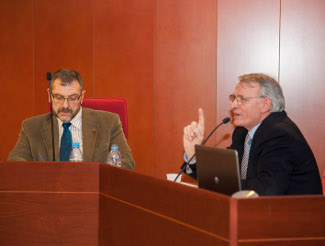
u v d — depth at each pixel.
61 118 2.44
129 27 4.41
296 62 4.21
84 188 1.75
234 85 4.29
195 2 4.32
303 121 4.23
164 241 1.37
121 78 4.43
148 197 1.45
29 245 1.77
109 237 1.68
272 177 1.75
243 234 1.11
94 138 2.54
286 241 1.13
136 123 4.43
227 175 1.48
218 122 4.32
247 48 4.27
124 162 2.48
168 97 4.39
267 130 1.89
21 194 1.76
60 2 4.48
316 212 1.15
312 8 4.19
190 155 2.18
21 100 4.55
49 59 4.50
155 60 4.39
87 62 4.46
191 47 4.34
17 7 4.52
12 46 4.54
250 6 4.25
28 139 2.50
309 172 1.83
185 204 1.28
